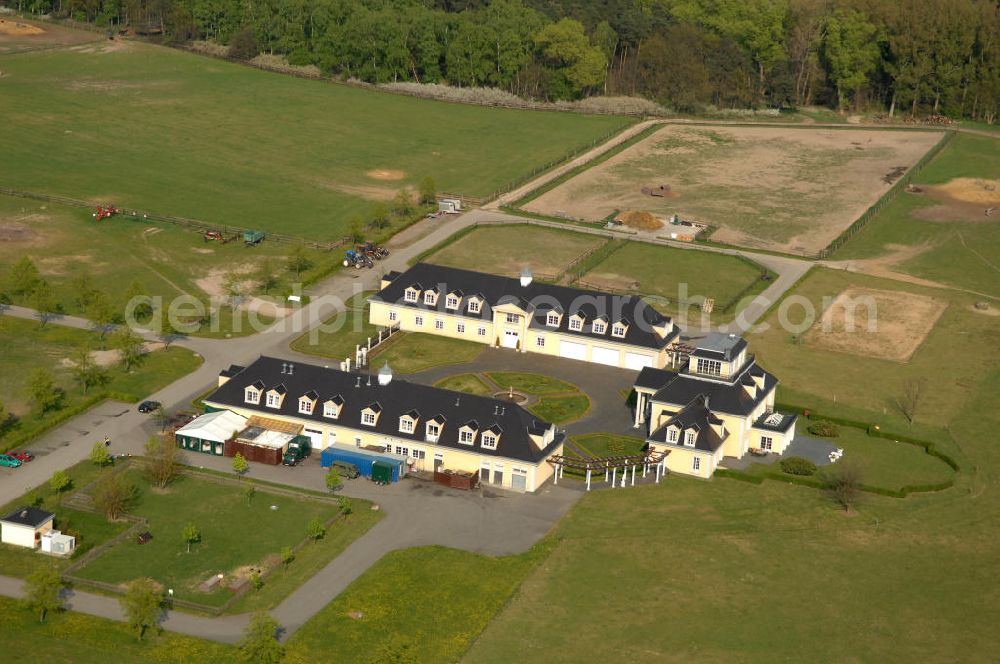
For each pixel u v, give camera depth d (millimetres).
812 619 158000
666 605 159375
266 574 161875
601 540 173750
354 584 160375
